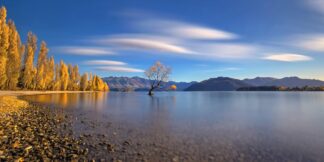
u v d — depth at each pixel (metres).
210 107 39.28
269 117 25.70
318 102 56.28
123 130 16.48
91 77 176.00
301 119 24.17
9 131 13.83
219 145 12.69
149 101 56.12
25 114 23.50
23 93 77.31
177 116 25.36
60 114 25.34
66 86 126.94
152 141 13.33
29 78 87.94
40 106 35.28
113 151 10.92
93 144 12.05
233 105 44.97
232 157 10.58
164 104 45.44
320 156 10.92
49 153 9.91
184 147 12.13
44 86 98.56
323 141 13.91
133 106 39.31
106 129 16.72
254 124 20.30
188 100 64.25
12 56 72.38
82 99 61.19
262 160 10.26
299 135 15.66
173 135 15.10
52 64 108.94
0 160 8.67
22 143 11.33
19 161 8.72
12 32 72.88
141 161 9.66
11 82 73.06
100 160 9.54
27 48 87.94
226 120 22.73
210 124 19.94
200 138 14.34
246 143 13.23
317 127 19.00
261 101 60.59
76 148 11.03
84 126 17.70
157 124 19.53
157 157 10.30
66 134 14.41
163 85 98.56
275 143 13.31
